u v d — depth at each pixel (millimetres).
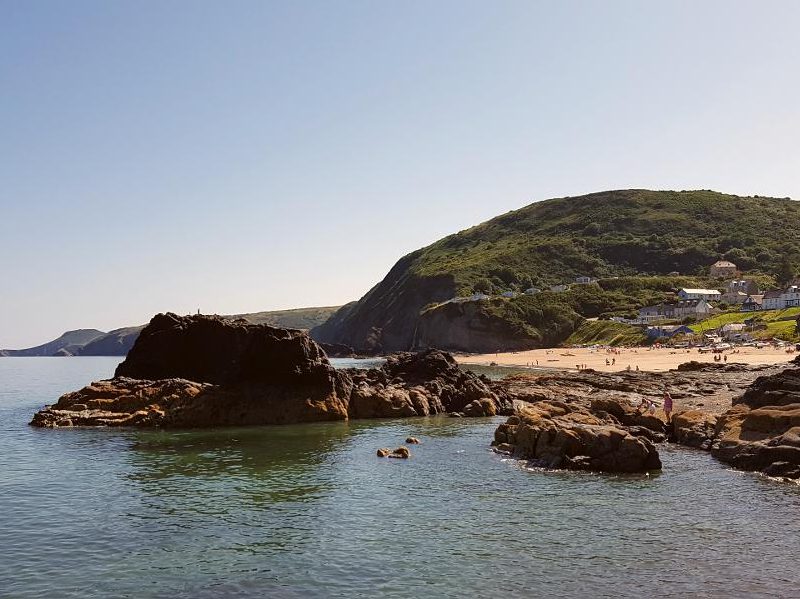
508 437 40000
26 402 74000
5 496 28031
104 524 23906
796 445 32000
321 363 56188
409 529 23203
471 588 17797
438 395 62562
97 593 17641
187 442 42594
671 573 18781
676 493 28203
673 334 163250
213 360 59812
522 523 23844
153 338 60812
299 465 34750
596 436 34094
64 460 36219
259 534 22672
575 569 19156
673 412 48531
